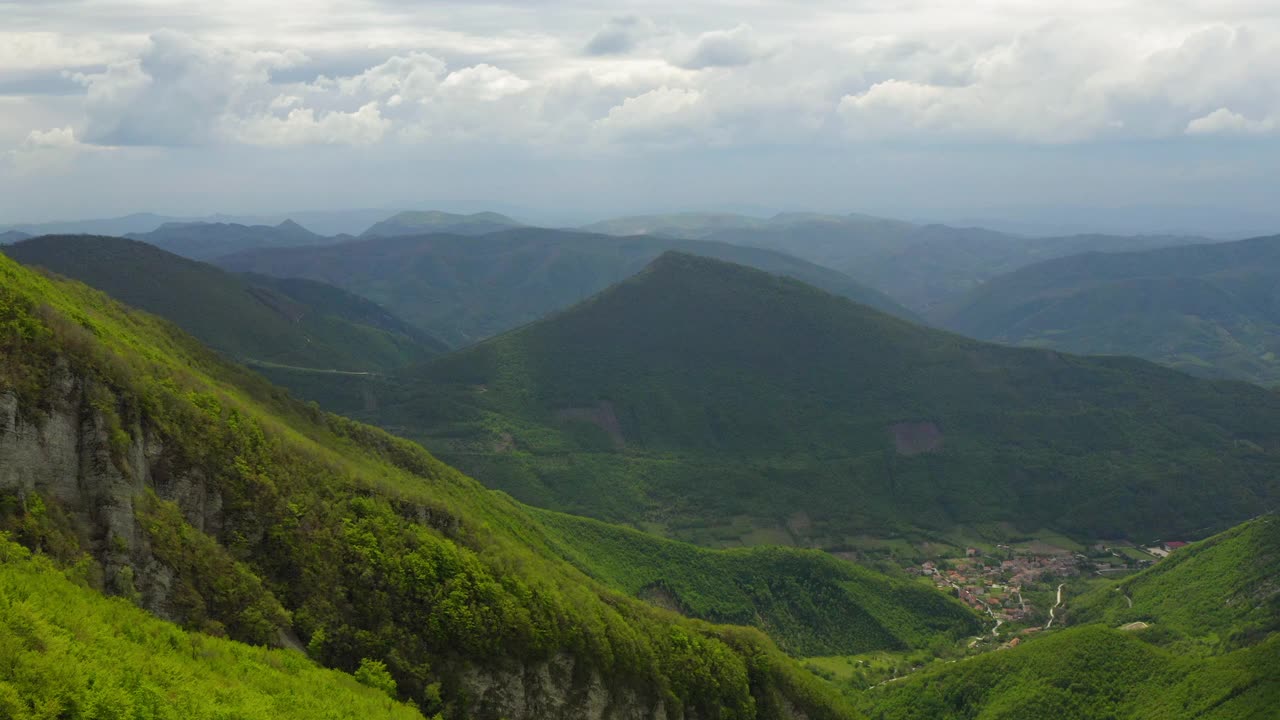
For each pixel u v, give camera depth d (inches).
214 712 2043.6
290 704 2317.9
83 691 1801.2
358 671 2901.1
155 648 2207.2
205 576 2696.9
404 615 3196.4
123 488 2561.5
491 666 3287.4
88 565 2345.0
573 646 3595.0
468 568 3484.3
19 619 1882.4
